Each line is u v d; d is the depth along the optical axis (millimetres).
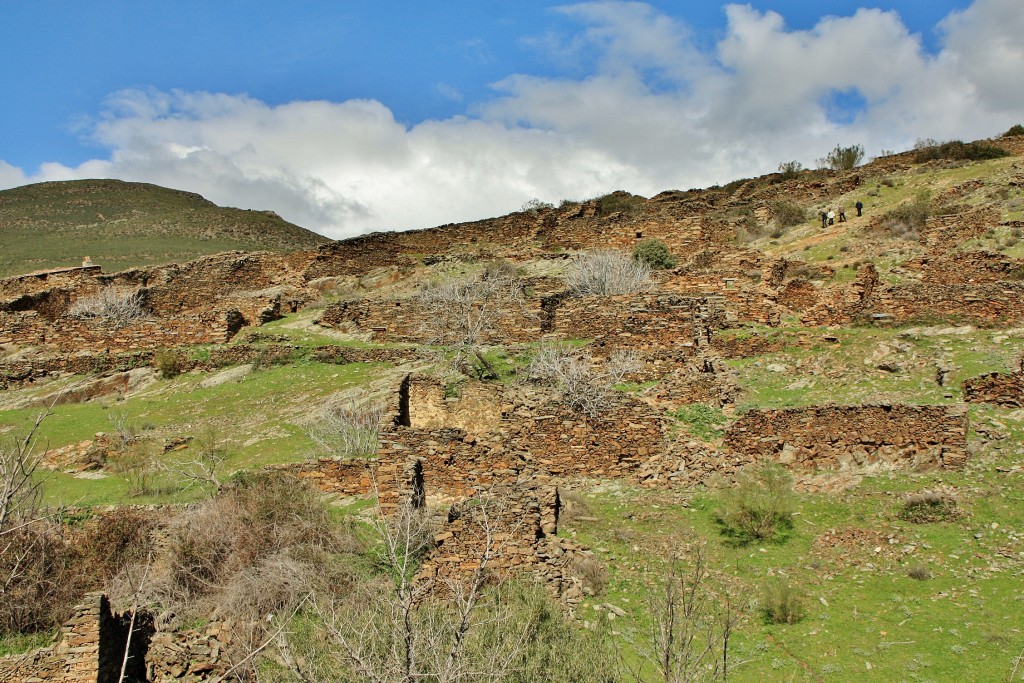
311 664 14734
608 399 26766
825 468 24156
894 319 33375
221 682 16781
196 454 29656
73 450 30625
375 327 41156
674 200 69312
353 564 20141
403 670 13875
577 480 25516
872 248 43844
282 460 27375
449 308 40031
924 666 15664
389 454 23844
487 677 14141
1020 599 17281
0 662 17594
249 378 38375
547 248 60875
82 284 53781
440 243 66562
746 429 25359
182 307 56000
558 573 19469
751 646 16984
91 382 39562
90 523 22047
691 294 37688
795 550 20344
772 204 58938
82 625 17891
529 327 38562
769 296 37625
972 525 20047
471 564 19562
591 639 16469
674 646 14586
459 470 24125
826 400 27328
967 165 59969
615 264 44812
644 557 20453
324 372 37781
